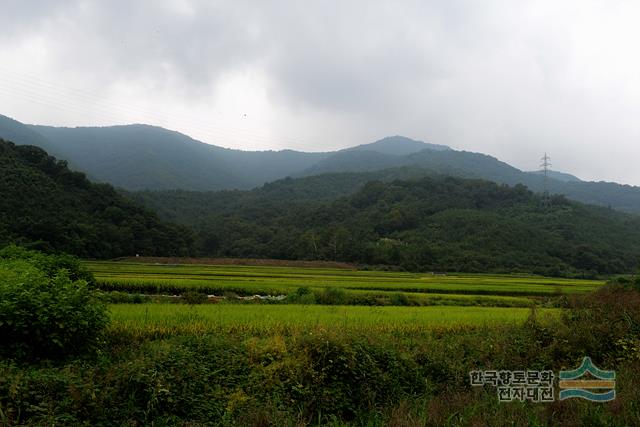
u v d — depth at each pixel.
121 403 7.36
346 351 9.39
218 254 92.44
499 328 13.82
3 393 6.88
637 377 9.68
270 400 8.25
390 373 9.66
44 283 10.20
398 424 7.39
